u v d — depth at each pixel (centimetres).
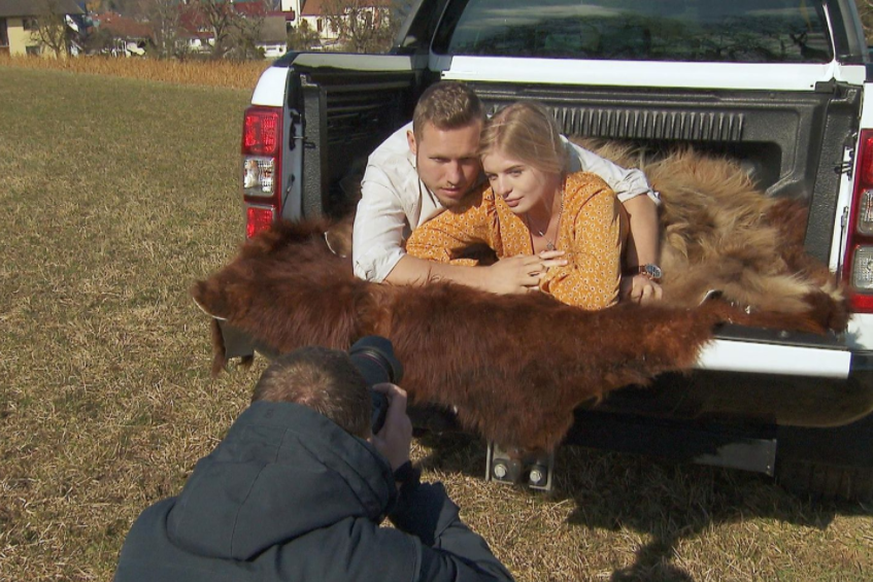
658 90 335
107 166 1049
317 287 256
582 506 329
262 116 291
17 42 6341
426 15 386
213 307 264
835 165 264
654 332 232
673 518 322
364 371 202
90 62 3212
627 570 294
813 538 311
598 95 333
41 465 343
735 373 241
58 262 600
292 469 159
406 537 167
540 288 252
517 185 250
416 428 274
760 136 318
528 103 254
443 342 242
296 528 158
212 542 158
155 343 463
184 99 2117
